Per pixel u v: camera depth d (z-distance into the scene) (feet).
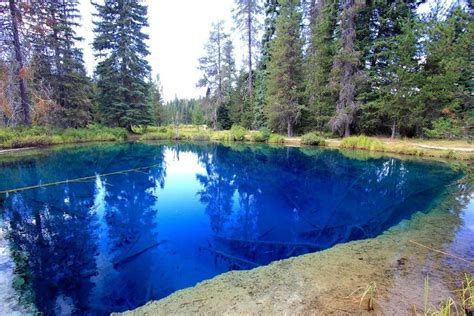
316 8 56.08
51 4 49.34
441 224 13.12
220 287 8.20
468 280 7.63
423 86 37.93
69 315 7.38
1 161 31.58
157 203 19.57
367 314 6.64
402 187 22.43
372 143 39.78
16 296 8.20
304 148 44.70
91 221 15.65
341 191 22.22
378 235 12.55
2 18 32.50
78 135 49.44
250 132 62.39
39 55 46.93
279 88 55.01
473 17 13.96
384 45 44.32
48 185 23.07
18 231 13.92
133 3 60.39
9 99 33.96
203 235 13.56
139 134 65.51
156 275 9.59
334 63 45.96
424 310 6.72
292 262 9.70
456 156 30.81
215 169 32.22
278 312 6.84
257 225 15.08
